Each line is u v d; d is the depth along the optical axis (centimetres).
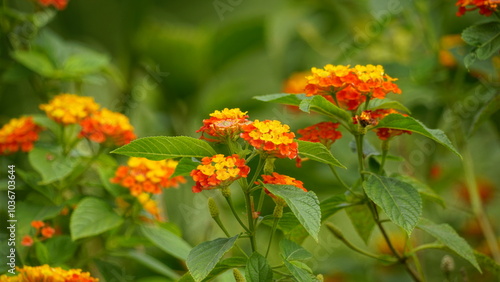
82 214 111
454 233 106
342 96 103
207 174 97
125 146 99
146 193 113
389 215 101
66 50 127
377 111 105
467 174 125
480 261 108
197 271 97
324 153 99
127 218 114
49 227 112
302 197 97
